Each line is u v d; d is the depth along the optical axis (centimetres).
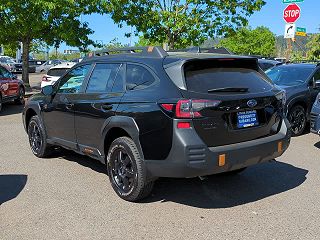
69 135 609
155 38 1551
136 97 477
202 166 430
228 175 601
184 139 426
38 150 701
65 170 627
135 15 1513
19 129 984
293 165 661
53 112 639
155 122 446
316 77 962
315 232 412
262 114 485
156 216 453
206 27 1500
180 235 406
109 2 1520
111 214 458
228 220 442
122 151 491
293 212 464
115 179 512
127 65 518
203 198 509
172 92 443
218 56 485
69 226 426
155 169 455
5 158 699
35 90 1962
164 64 471
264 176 600
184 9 1464
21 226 425
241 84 479
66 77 633
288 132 513
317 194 523
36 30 1641
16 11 1566
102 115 521
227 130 450
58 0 1544
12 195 516
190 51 586
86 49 1830
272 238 399
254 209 473
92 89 566
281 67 1039
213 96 441
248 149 458
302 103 922
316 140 870
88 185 556
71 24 1733
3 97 1335
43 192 528
